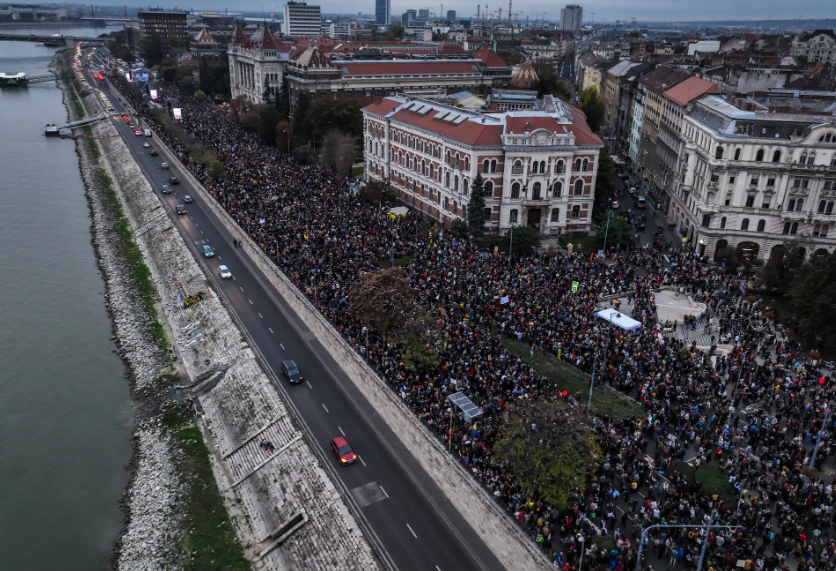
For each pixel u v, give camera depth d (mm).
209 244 130000
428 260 110188
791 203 115875
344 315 92750
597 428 66625
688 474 61438
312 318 96125
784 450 64250
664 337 86812
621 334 86875
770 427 65938
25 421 84562
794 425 67500
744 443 66750
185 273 120438
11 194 175500
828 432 67062
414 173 151750
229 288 111000
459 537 60812
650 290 101438
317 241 118562
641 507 59375
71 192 180625
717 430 66875
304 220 130125
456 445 65688
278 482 70812
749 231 119875
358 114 194000
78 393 90625
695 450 66062
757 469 61688
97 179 192500
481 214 125250
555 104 153625
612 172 148500
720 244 122688
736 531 54594
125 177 186125
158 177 176500
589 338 84500
